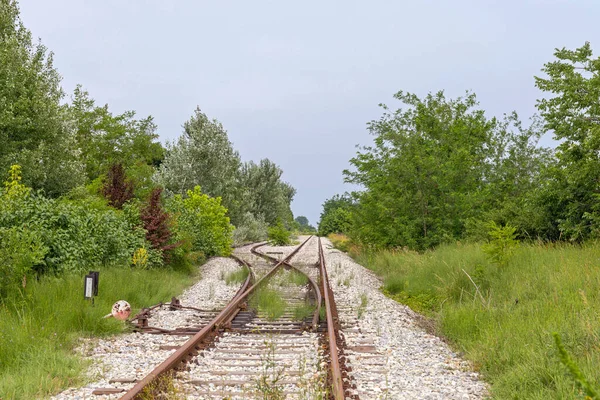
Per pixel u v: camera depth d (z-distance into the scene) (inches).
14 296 372.2
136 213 748.6
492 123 1197.7
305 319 422.3
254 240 2023.9
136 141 2052.2
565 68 644.1
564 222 633.6
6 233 416.2
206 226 1138.7
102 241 603.5
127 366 278.4
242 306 475.2
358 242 1273.4
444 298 501.0
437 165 967.6
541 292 406.0
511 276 476.7
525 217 710.5
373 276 809.5
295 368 271.0
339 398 200.8
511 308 377.1
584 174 594.2
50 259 482.9
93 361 285.1
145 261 666.2
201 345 319.3
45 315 350.9
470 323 360.5
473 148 1148.5
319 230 4067.4
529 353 264.8
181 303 525.0
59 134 1034.7
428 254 789.2
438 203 956.0
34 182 970.7
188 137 1541.6
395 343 340.2
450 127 1159.0
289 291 614.9
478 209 948.0
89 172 1716.3
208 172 1502.2
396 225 975.6
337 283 682.8
